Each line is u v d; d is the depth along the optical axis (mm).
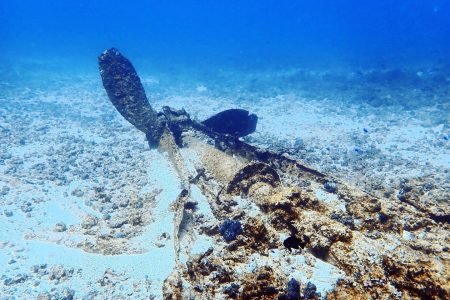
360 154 18312
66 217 12234
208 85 41781
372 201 8453
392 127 23609
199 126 15477
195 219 9820
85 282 9023
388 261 5809
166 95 35375
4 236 10984
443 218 8398
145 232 10898
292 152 17969
